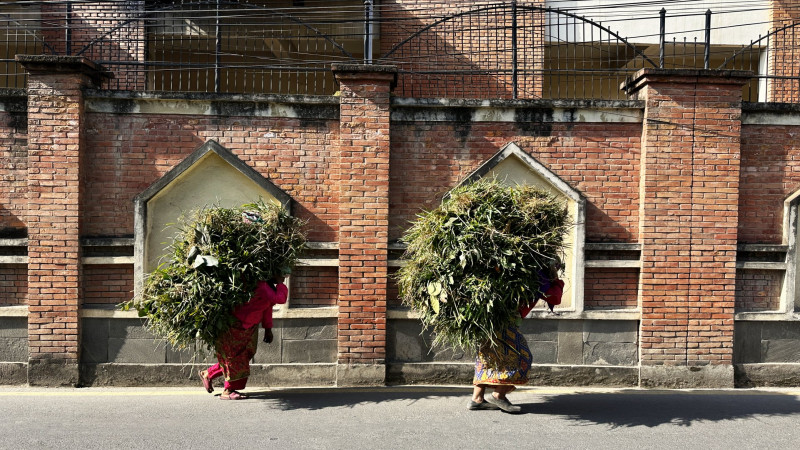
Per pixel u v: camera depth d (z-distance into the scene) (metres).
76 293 7.53
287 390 7.56
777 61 11.16
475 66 11.02
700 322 7.77
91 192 7.68
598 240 7.89
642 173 7.80
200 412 6.58
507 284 6.16
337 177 7.82
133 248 7.70
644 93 7.80
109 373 7.68
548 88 12.30
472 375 7.87
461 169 7.87
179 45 11.70
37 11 10.54
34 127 7.45
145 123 7.72
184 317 6.39
